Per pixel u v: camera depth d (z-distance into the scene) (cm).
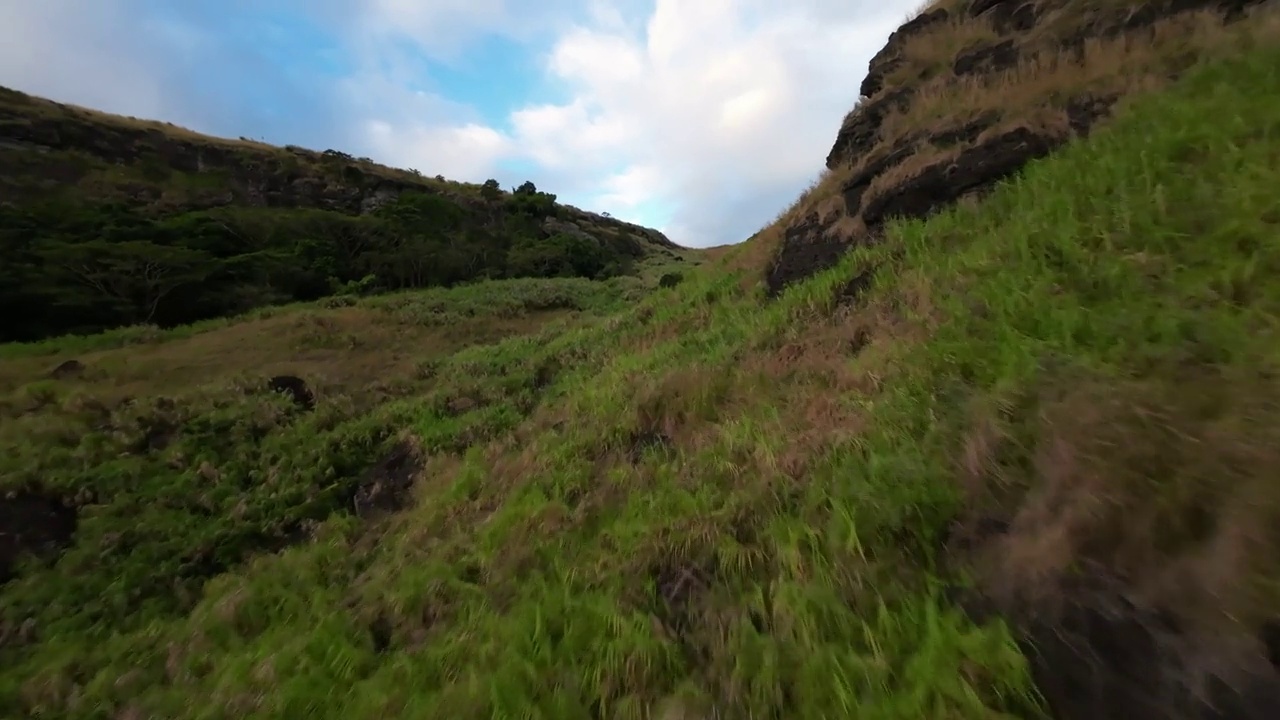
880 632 275
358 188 5825
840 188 970
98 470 902
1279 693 182
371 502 843
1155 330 334
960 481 320
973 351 414
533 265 4328
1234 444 238
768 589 334
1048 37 867
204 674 530
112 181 4381
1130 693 208
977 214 644
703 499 441
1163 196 432
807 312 728
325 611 566
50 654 600
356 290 3200
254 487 915
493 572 495
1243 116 465
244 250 3438
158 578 720
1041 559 252
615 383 848
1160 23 725
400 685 398
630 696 307
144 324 2256
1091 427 277
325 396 1260
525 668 347
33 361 1666
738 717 274
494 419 982
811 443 442
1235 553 207
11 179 3919
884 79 1160
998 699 228
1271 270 338
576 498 575
